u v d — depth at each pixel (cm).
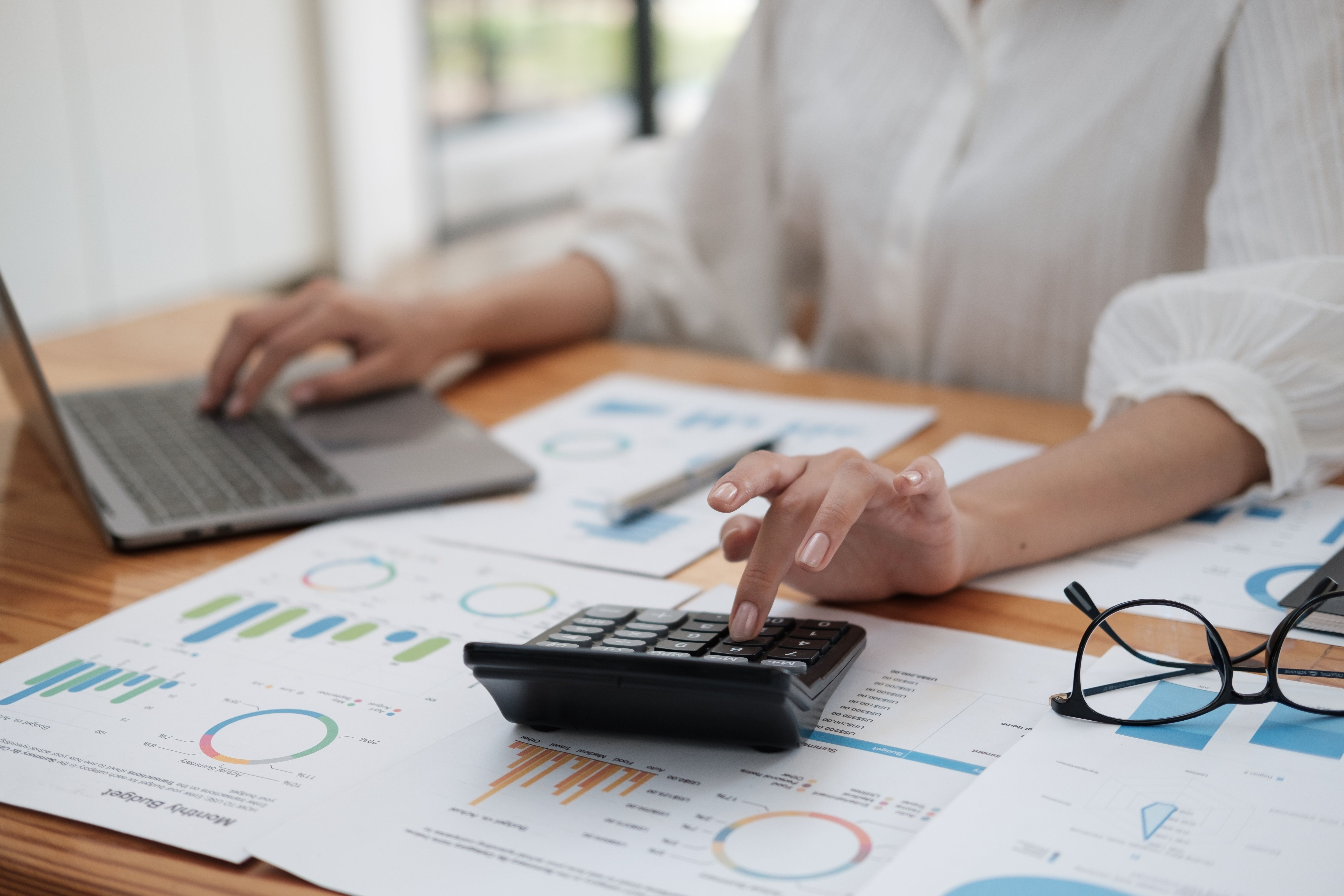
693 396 95
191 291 365
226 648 54
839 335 121
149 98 341
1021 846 37
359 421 86
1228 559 62
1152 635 53
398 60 431
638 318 118
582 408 93
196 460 79
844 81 116
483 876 37
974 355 111
